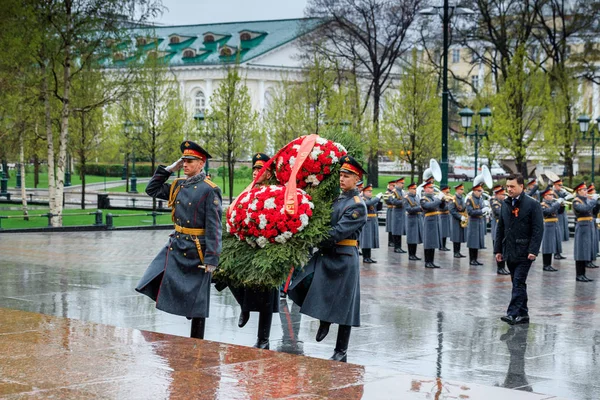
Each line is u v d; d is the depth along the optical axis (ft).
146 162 237.04
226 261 30.37
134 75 113.70
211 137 140.36
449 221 82.94
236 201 30.40
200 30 289.12
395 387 20.13
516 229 40.42
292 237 29.50
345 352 30.55
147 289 31.14
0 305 41.34
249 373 21.34
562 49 163.84
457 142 175.94
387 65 184.85
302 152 30.37
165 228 107.76
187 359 22.85
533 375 29.01
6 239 85.25
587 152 200.34
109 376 20.58
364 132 148.15
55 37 101.40
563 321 43.21
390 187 84.89
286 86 170.91
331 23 183.52
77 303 42.34
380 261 75.66
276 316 40.09
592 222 62.44
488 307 47.24
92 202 156.56
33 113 106.42
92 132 133.59
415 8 176.45
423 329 37.65
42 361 22.21
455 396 19.40
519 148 130.93
